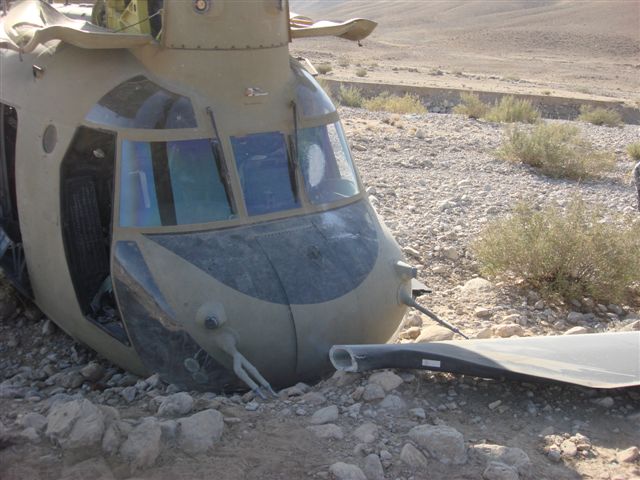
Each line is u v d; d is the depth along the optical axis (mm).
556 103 35469
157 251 5648
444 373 5809
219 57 5984
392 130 19844
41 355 6988
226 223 5785
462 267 9719
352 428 4977
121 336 5941
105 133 5922
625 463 4801
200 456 4598
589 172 16188
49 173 6191
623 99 40344
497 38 86562
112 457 4484
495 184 14594
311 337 5602
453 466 4609
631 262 8969
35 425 4793
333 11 135125
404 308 6387
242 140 5988
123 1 7160
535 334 7758
